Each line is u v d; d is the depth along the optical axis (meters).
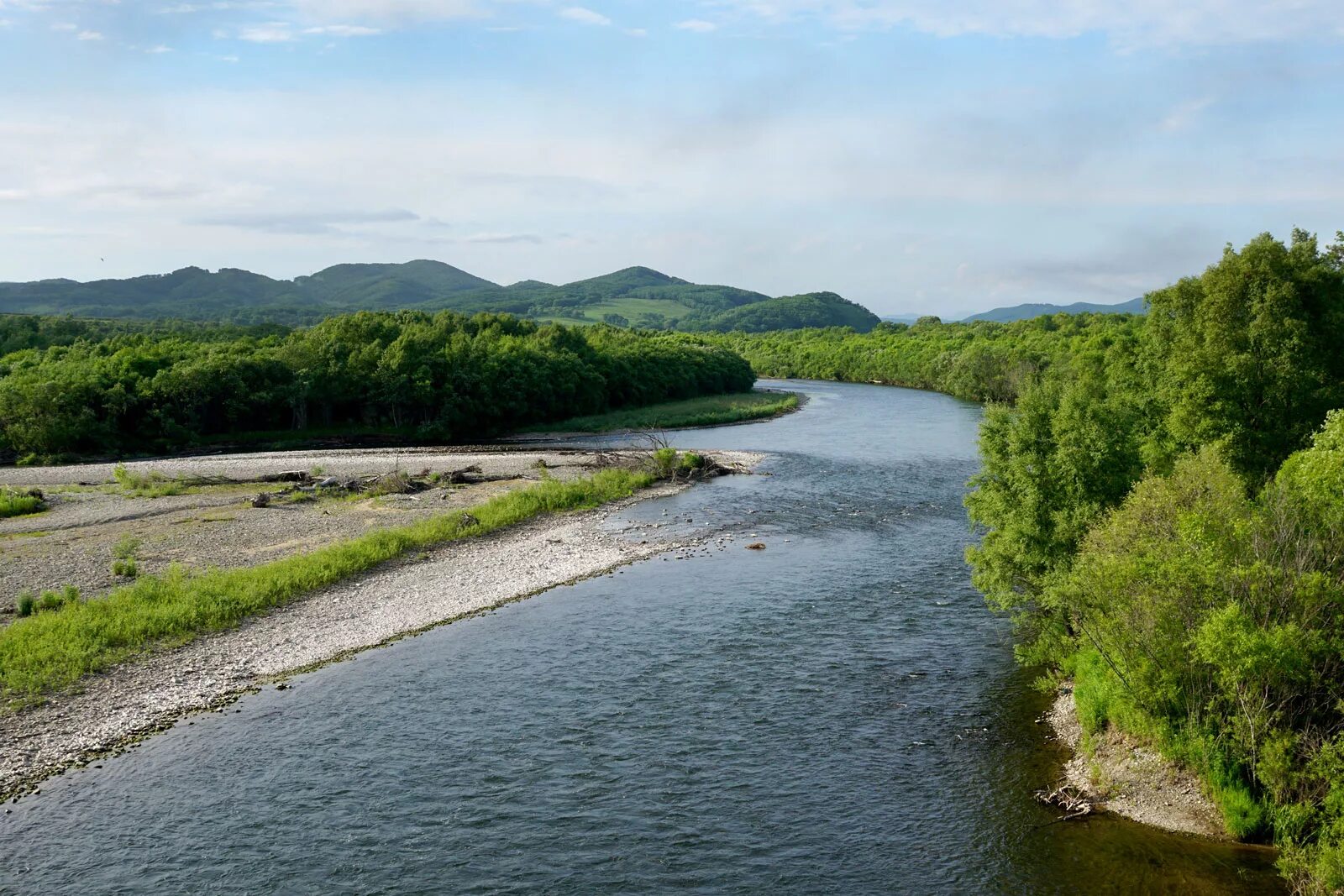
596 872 19.06
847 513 56.75
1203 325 38.28
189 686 29.06
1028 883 18.39
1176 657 20.62
